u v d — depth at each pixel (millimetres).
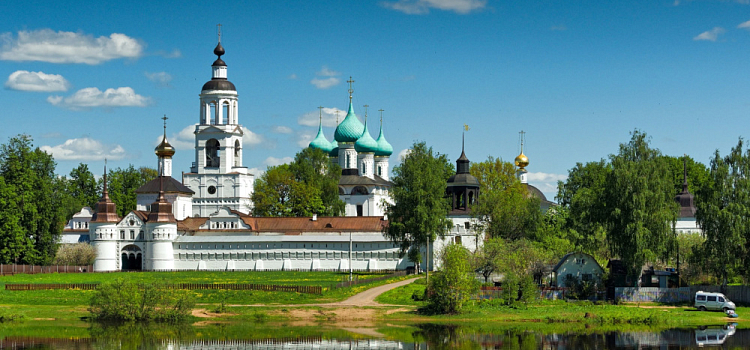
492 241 160125
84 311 136250
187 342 114125
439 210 176875
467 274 134250
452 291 132000
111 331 121812
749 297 139750
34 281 168125
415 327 124125
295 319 130500
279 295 145750
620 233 140250
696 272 155250
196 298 144500
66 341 114250
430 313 132375
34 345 111375
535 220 191125
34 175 190375
